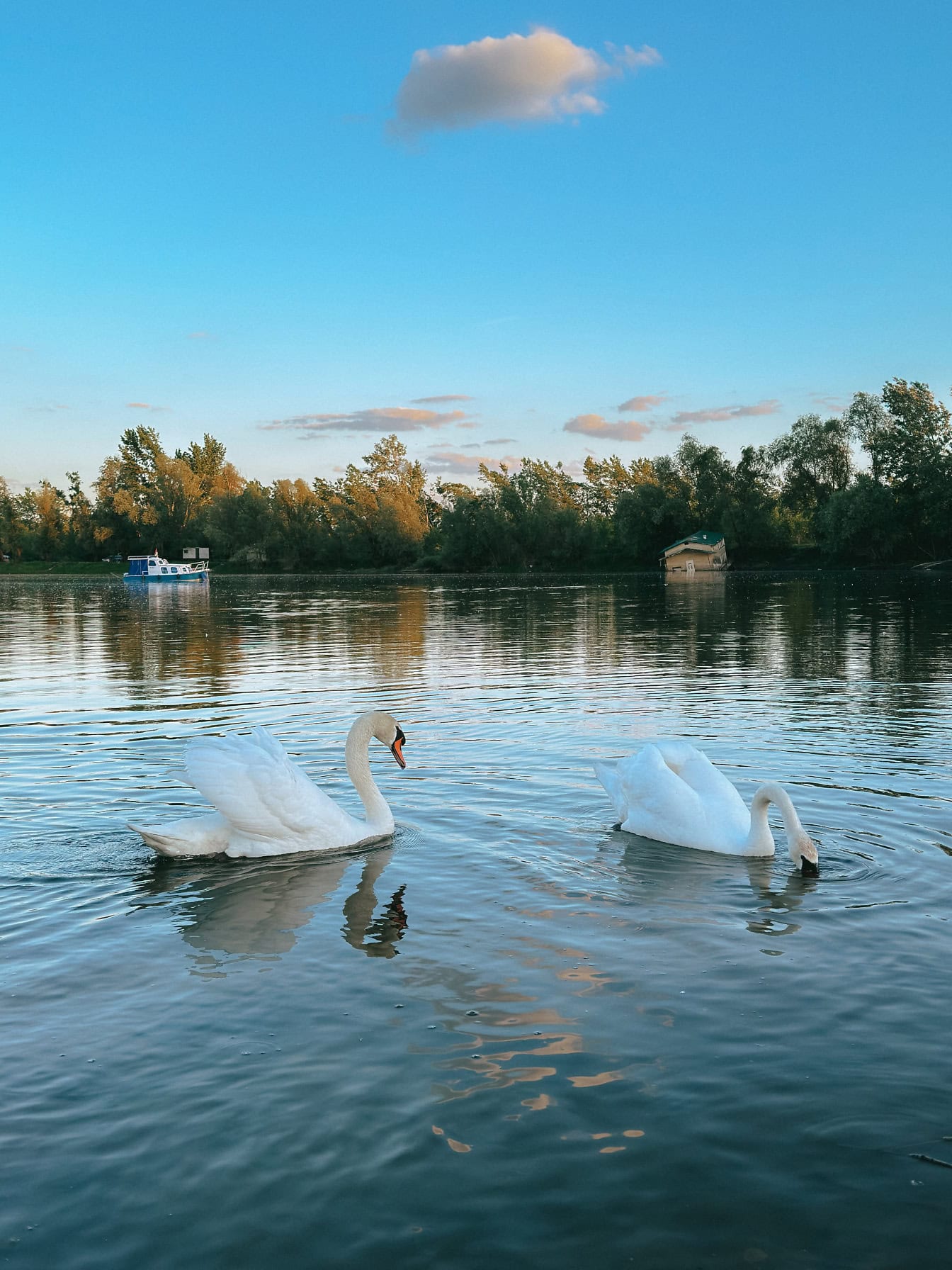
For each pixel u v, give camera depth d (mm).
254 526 132625
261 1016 5082
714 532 103500
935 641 25078
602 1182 3750
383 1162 3873
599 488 154625
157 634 31516
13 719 14609
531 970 5629
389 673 20094
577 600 49594
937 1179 3756
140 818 9016
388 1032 4891
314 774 10828
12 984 5508
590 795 9773
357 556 128875
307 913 6637
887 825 8516
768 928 6242
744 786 9938
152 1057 4672
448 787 10148
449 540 118250
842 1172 3795
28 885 7234
